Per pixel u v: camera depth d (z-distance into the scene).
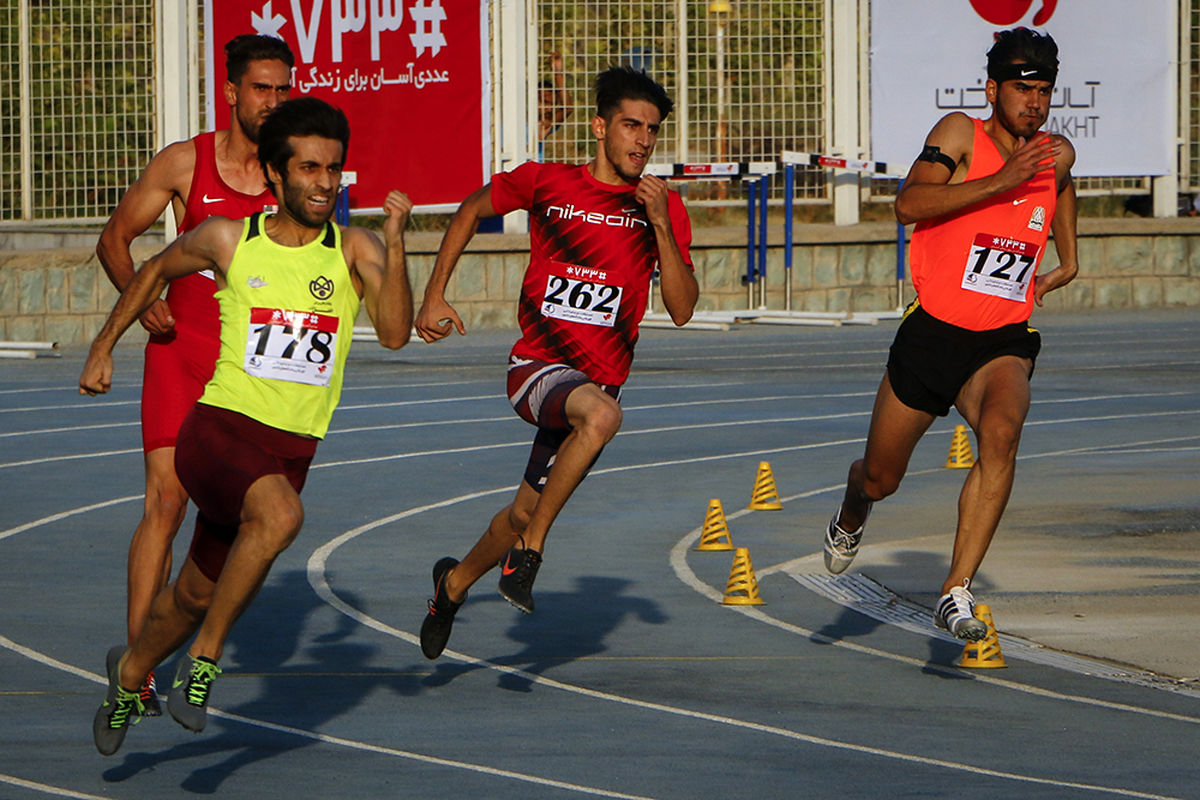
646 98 20.67
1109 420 48.38
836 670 21.95
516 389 20.66
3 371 61.72
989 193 21.06
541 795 16.36
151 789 16.52
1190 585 27.03
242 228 16.61
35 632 23.88
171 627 16.20
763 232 79.94
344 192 72.75
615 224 20.97
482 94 75.94
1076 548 30.22
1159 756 17.86
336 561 29.44
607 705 20.11
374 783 16.77
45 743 18.25
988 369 21.97
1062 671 21.84
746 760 17.67
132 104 77.62
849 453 42.59
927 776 17.03
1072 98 82.62
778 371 61.41
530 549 19.50
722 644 23.50
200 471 15.91
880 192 86.06
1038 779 16.94
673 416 49.53
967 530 21.33
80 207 77.88
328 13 75.38
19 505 34.97
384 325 16.58
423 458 41.69
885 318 82.25
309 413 16.55
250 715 19.56
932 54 80.44
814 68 82.69
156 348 19.52
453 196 76.38
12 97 77.31
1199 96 89.06
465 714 19.66
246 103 19.78
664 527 32.94
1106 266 86.69
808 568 29.02
